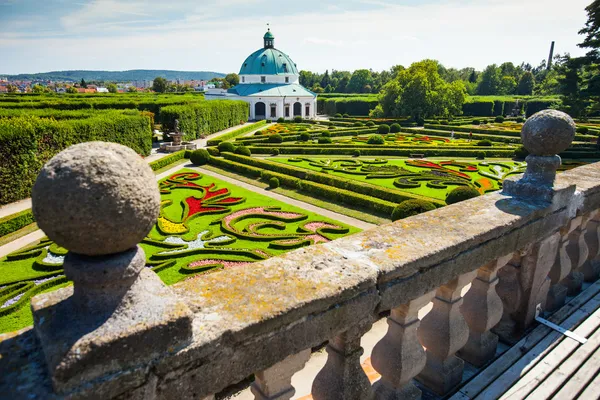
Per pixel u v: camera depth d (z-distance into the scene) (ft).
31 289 39.52
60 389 6.23
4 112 102.63
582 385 13.48
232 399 19.13
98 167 6.47
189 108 156.56
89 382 6.44
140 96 236.84
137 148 116.88
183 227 57.52
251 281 9.26
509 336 15.93
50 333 6.56
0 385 6.35
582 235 18.37
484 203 15.21
